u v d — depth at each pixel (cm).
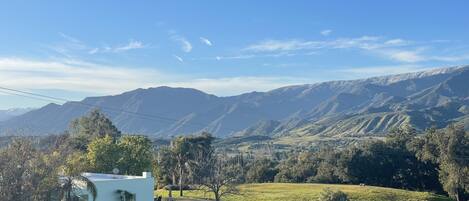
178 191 9569
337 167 12144
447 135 10044
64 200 4166
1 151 3962
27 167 3925
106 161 8044
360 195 8406
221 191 8019
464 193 10106
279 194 8556
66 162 4381
